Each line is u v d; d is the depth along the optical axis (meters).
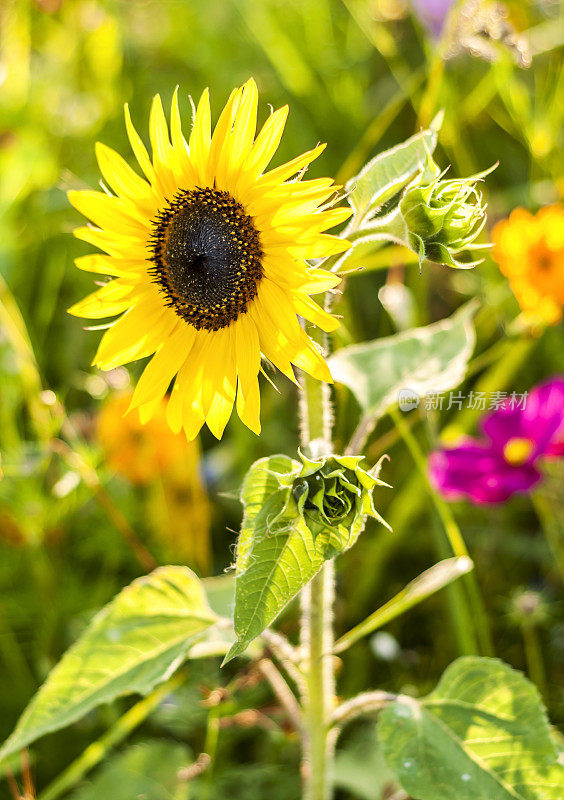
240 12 1.51
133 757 0.99
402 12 1.45
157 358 0.80
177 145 0.78
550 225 1.10
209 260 0.77
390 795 0.96
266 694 0.97
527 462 1.02
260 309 0.78
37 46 1.57
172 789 0.97
